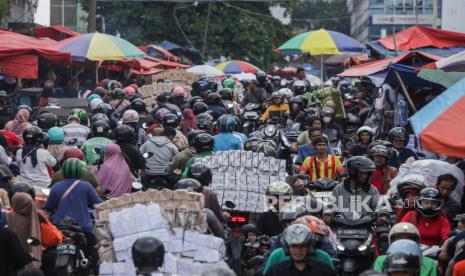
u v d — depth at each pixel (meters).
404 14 165.50
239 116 45.38
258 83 55.59
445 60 28.84
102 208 19.53
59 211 22.80
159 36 100.69
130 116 35.25
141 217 18.92
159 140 31.69
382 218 21.88
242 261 22.56
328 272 16.92
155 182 30.64
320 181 25.27
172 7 100.38
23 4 96.88
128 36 99.81
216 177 26.00
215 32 102.50
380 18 165.00
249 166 26.05
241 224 25.19
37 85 56.72
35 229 20.81
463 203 25.08
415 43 49.19
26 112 35.22
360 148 32.28
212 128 34.25
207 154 28.05
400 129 29.88
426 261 18.77
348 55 84.94
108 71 66.06
